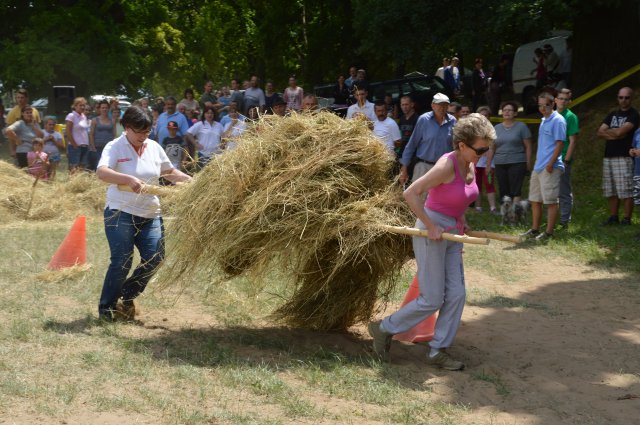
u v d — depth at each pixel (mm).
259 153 5734
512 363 5824
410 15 17703
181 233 5898
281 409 4590
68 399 4559
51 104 28094
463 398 4965
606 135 11992
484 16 16828
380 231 5543
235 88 19578
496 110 22922
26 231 11320
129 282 6484
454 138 5301
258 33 35219
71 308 6910
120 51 29031
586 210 13578
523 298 8125
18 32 29438
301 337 6305
